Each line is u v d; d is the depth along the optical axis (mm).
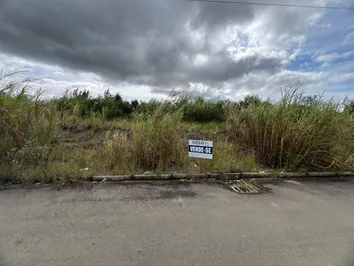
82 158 4859
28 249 2186
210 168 4949
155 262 2055
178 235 2520
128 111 11547
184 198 3611
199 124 9797
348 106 6105
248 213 3137
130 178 4355
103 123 8438
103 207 3172
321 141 5277
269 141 5570
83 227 2623
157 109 5551
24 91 5254
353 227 2824
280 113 5562
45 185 3869
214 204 3414
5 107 4754
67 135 7016
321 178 4965
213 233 2586
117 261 2053
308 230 2723
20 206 3100
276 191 4074
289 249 2322
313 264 2100
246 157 5590
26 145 4445
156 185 4160
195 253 2205
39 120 5152
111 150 4895
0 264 1968
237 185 4332
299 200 3674
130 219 2855
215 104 11641
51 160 4797
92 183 4094
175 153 5129
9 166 4168
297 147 5355
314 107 5684
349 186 4449
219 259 2125
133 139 5141
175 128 5391
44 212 2953
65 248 2221
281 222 2904
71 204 3225
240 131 6352
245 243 2404
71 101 8203
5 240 2318
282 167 5398
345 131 5668
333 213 3217
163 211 3117
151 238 2441
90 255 2127
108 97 11836
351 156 5520
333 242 2479
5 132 4656
